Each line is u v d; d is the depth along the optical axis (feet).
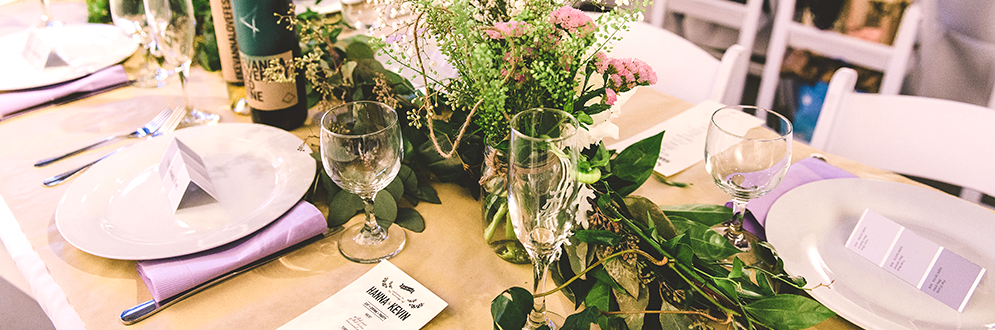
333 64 3.53
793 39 7.25
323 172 2.66
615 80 2.00
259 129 3.11
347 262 2.36
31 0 5.20
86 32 4.15
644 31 4.55
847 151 3.80
